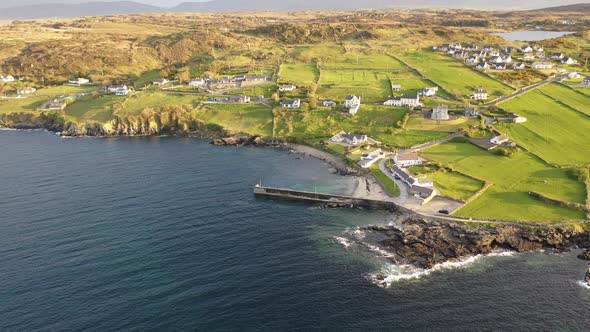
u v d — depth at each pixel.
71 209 130.50
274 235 115.94
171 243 111.12
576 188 133.25
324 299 90.62
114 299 90.06
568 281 96.06
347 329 82.56
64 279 96.62
